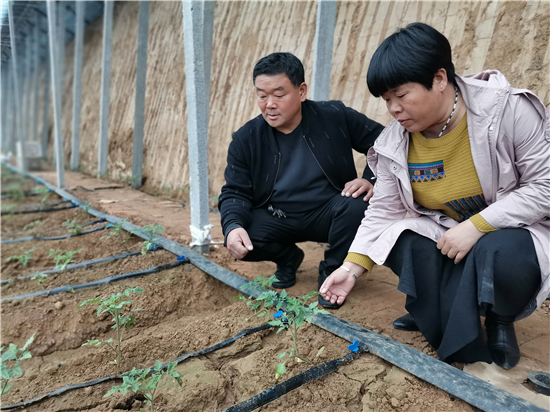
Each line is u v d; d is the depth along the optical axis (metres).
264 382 2.12
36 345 2.86
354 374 2.11
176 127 8.98
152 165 9.52
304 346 2.37
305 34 6.32
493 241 1.88
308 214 2.97
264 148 2.88
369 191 2.78
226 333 2.62
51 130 21.05
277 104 2.59
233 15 8.05
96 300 2.49
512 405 1.72
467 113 1.92
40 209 7.06
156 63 10.55
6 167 17.09
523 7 3.95
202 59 3.81
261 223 2.99
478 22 4.25
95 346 2.88
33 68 19.36
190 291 3.38
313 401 1.97
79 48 11.55
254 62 7.14
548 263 1.87
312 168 2.90
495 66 4.04
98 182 10.85
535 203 1.85
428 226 2.19
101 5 15.38
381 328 2.54
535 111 1.86
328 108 2.92
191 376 2.20
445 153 2.02
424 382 2.01
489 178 1.97
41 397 2.09
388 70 1.79
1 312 3.10
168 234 4.74
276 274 3.27
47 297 3.29
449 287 2.12
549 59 3.69
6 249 4.82
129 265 3.87
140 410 1.88
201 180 3.97
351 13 5.58
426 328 2.19
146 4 8.44
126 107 11.62
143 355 2.49
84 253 4.53
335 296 2.40
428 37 1.76
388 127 2.24
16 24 12.29
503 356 2.09
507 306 1.95
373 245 2.28
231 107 7.38
